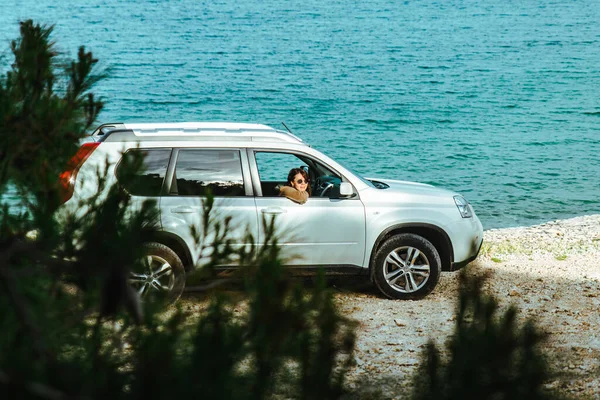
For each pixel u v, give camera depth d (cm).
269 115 7619
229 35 14500
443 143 6253
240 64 11144
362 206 1534
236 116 7581
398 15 17950
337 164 1547
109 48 12494
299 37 14175
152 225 491
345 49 12631
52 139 546
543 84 9519
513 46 12962
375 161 5616
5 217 494
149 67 10750
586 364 1154
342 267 1534
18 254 461
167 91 8956
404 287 1577
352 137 6556
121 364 462
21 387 328
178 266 1381
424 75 10206
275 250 522
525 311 1513
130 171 546
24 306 379
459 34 14612
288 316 471
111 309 425
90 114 570
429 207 1569
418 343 1291
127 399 386
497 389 457
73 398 339
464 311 503
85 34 14100
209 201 575
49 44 565
